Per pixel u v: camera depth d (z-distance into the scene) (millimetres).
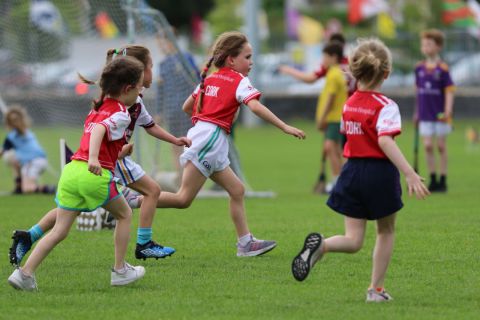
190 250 27312
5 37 68938
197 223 33312
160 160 46375
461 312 18906
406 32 123812
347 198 19469
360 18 119938
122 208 21438
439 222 32750
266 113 24641
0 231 31734
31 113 70750
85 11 66688
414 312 18875
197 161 25562
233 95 25469
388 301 19859
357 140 19344
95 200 20688
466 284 21781
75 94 69250
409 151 71562
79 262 25047
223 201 41438
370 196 19188
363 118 19141
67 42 69812
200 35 159375
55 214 22312
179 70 44062
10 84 71125
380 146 18812
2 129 88875
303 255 18875
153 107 51125
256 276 23031
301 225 32656
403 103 104625
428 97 44188
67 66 69938
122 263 21750
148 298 20422
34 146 46000
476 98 104375
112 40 63031
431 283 21922
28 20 69250
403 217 34312
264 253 26375
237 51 25844
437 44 44312
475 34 110812
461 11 116438
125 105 21234
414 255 25766
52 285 21906
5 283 22203
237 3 152500
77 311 19141
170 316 18656
